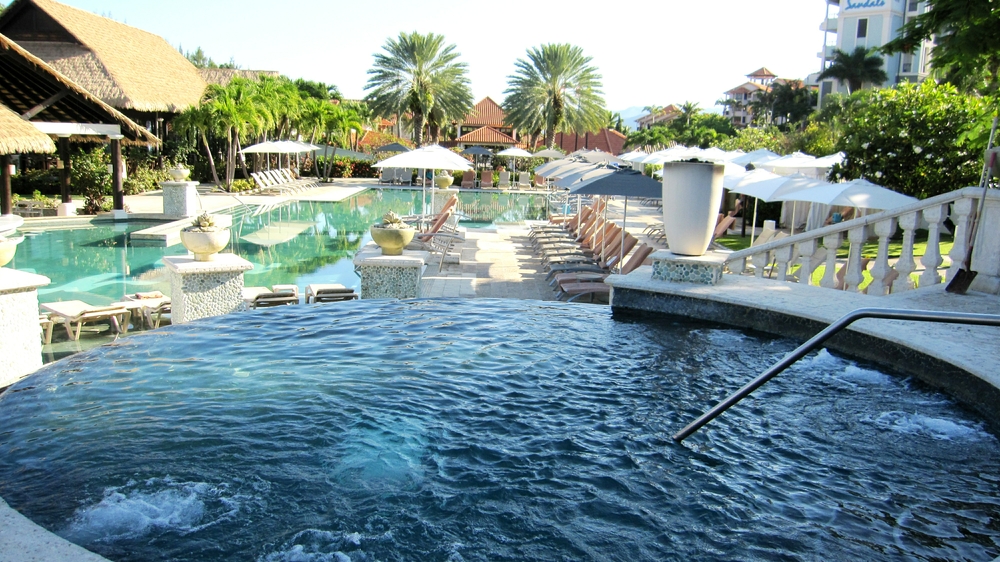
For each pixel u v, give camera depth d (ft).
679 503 13.48
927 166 60.59
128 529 12.12
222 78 156.35
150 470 14.19
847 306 24.75
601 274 40.34
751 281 29.35
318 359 21.42
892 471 14.96
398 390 18.89
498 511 13.05
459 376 20.12
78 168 86.02
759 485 14.25
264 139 134.21
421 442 15.78
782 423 17.29
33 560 9.80
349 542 11.95
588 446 15.80
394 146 145.79
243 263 29.99
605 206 51.70
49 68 59.82
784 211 77.10
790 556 11.88
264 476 14.08
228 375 19.84
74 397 17.98
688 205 28.09
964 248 27.45
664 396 18.94
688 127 270.46
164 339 23.44
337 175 158.10
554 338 24.23
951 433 16.79
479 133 223.51
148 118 114.93
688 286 27.91
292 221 76.33
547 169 75.25
